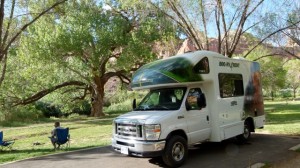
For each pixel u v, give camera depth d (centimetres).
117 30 2870
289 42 2000
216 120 984
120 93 4288
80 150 1178
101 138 1514
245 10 1916
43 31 2717
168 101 945
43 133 1895
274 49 2080
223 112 1017
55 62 2842
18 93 3133
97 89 3306
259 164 840
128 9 2633
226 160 911
